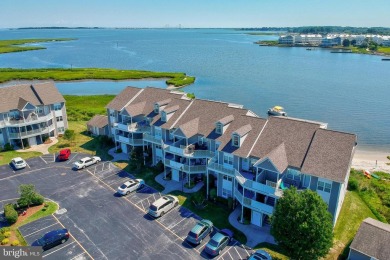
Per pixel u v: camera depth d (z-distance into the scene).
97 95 113.31
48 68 178.50
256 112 99.25
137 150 58.62
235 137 43.44
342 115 95.25
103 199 46.47
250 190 41.84
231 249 36.62
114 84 140.50
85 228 39.94
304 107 103.75
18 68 181.38
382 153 69.56
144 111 58.81
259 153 41.53
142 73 156.50
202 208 44.59
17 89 66.12
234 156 43.50
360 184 52.25
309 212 31.50
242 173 43.09
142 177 53.22
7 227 39.44
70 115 87.81
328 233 31.39
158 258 35.06
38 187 49.59
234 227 40.56
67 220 41.47
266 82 145.12
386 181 55.47
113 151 63.22
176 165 50.00
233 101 111.06
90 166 57.03
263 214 40.19
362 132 81.69
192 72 172.75
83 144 67.12
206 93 122.69
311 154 38.28
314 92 124.56
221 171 44.47
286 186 39.34
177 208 44.53
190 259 34.91
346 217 43.03
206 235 38.62
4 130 62.81
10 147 63.09
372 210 44.88
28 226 40.12
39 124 65.75
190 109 53.69
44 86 69.50
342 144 37.91
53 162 58.56
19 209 43.41
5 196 46.81
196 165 49.31
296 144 40.53
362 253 32.34
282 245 33.31
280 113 92.00
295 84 140.50
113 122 64.56
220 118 49.25
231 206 43.97
